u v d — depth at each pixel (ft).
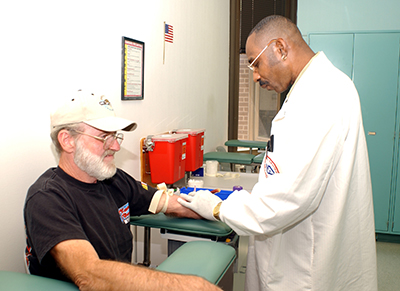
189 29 10.44
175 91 9.59
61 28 5.09
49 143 4.94
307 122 3.87
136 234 7.58
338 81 4.04
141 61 7.44
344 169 3.93
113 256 4.39
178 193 6.82
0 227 4.23
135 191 5.16
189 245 4.47
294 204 3.81
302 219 4.13
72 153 4.16
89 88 5.80
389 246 11.38
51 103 4.94
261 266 4.52
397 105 10.87
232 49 15.35
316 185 3.78
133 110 7.31
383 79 10.91
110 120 4.25
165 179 7.31
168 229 5.57
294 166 3.80
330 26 12.90
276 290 4.40
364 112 11.13
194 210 5.04
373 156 11.19
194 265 3.91
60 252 3.40
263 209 3.93
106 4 6.19
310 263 4.12
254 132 17.03
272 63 4.42
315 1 12.90
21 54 4.41
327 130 3.78
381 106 10.98
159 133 8.61
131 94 7.10
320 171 3.76
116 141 4.43
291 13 15.21
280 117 4.34
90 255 3.34
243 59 16.67
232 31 15.25
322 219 4.05
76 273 3.25
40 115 4.76
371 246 4.24
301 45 4.40
